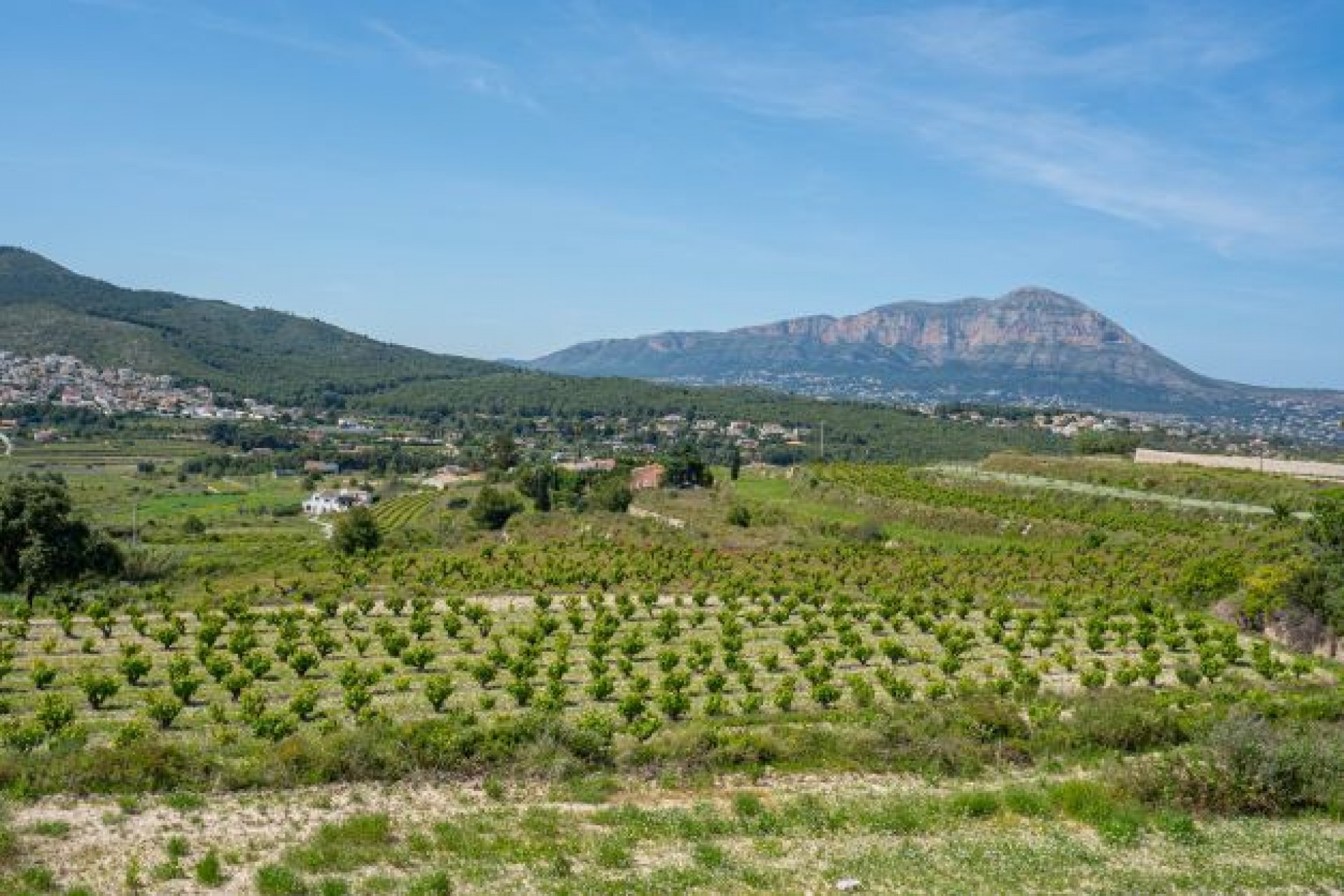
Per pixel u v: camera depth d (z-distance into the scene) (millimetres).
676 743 35688
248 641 58719
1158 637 69625
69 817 27359
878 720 40000
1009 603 81562
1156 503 125938
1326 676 58031
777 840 27188
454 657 61094
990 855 26062
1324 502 92375
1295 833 28500
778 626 74312
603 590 88188
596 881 23578
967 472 167000
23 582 87750
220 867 24266
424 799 30484
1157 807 30797
